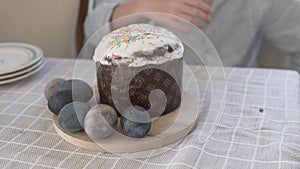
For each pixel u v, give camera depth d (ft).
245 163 1.86
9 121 2.26
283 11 3.83
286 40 3.95
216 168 1.84
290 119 2.19
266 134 2.07
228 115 2.25
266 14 3.85
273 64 4.24
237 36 3.97
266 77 2.69
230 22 3.92
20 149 2.01
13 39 4.14
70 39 4.17
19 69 2.67
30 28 4.11
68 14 4.07
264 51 4.22
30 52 2.97
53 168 1.87
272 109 2.30
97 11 3.77
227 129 2.12
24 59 2.90
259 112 2.27
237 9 3.86
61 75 2.80
